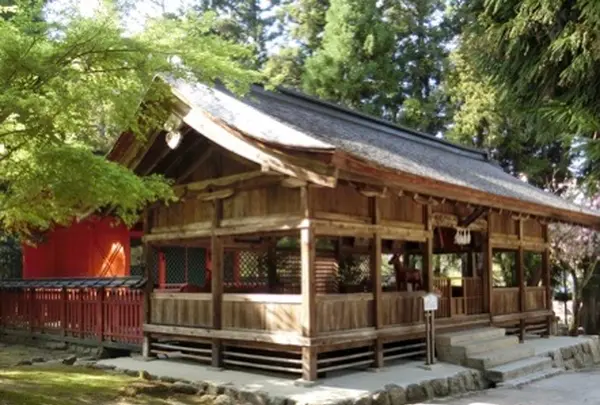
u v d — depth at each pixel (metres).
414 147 14.12
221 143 9.23
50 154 6.09
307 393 8.09
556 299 22.61
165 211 11.25
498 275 22.45
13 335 14.45
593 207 18.17
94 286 12.23
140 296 11.65
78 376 9.43
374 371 9.67
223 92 10.57
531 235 14.69
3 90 5.50
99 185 6.15
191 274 15.95
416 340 11.05
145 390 8.49
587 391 9.55
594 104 6.29
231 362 9.83
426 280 10.90
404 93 25.28
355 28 23.83
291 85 27.02
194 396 8.50
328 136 9.88
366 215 9.80
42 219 7.27
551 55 6.51
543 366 11.40
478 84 20.62
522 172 21.89
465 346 10.68
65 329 13.21
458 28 24.98
